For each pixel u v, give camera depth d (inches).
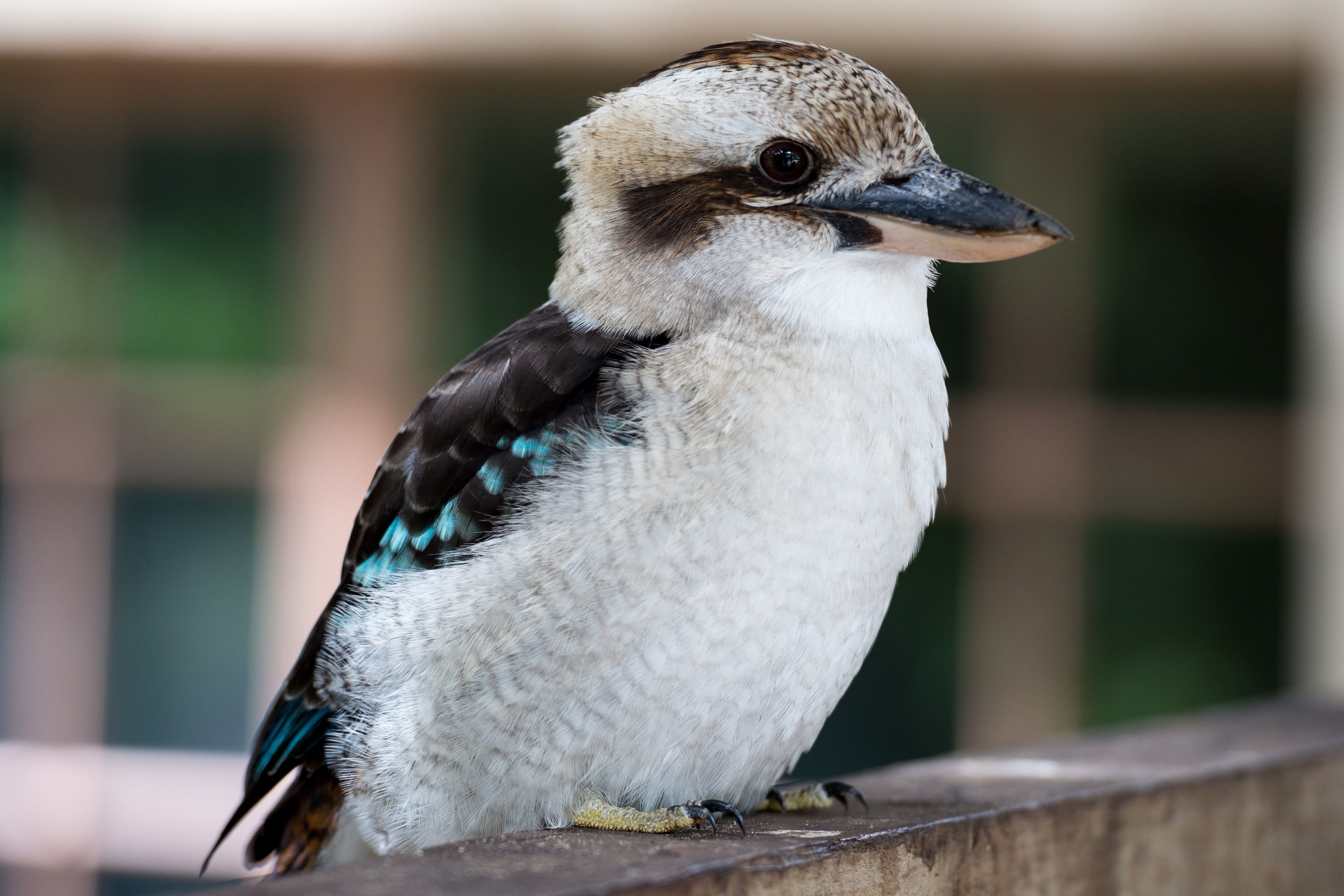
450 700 171.2
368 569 189.5
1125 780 189.5
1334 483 390.9
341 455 444.5
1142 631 446.3
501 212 445.7
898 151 177.3
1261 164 442.3
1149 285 446.0
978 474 445.1
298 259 447.5
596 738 165.5
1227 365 445.4
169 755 450.6
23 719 451.5
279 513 446.3
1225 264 444.8
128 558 450.3
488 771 170.1
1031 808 173.6
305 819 204.2
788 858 147.9
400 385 443.5
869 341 173.6
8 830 451.8
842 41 423.8
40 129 448.5
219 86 445.4
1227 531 444.8
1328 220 399.5
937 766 210.5
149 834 453.1
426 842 175.9
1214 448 442.6
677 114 178.2
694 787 169.9
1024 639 446.3
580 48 424.5
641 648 163.0
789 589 164.1
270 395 445.1
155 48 431.5
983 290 446.9
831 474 165.8
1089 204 444.1
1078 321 446.0
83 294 450.0
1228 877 197.0
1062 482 443.5
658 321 177.2
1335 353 394.9
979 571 446.9
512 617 167.3
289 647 444.1
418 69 436.5
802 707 170.9
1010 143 441.1
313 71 439.5
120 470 449.4
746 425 165.3
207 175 448.5
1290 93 435.2
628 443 167.5
